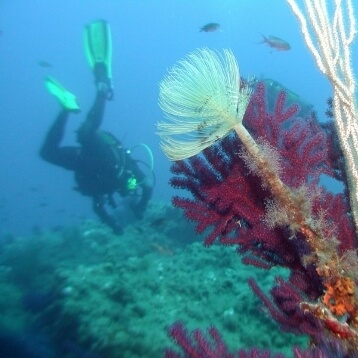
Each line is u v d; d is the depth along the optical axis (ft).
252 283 1.45
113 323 2.21
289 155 1.37
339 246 1.28
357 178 1.12
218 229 1.44
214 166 1.46
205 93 1.10
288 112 1.41
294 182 1.33
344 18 1.05
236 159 1.41
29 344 2.29
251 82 1.43
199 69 1.12
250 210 1.37
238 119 1.12
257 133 1.40
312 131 1.73
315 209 1.31
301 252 1.26
